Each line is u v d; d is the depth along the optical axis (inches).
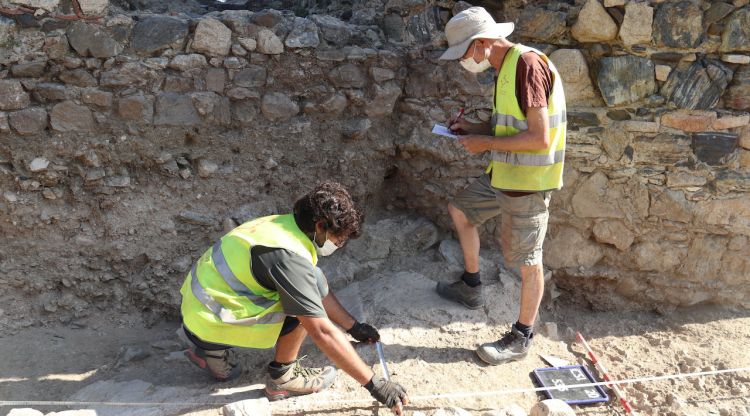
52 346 136.9
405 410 111.7
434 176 162.2
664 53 139.3
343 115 155.4
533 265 119.2
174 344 138.8
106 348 138.6
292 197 157.1
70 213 140.9
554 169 115.0
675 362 137.3
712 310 156.6
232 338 103.8
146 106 138.4
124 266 146.6
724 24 135.2
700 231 149.9
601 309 161.9
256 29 141.6
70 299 143.9
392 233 162.6
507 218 119.3
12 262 140.0
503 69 109.5
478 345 131.7
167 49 137.3
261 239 99.6
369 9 164.6
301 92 149.8
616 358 138.9
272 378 110.9
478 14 109.5
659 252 153.4
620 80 142.7
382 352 124.6
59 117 134.5
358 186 162.4
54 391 122.9
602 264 158.9
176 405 111.1
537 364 130.3
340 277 153.4
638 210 150.8
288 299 97.0
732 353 138.9
